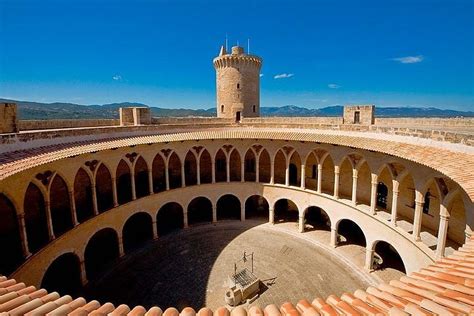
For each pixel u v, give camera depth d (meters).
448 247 21.28
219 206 45.28
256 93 55.56
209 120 48.69
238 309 7.28
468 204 15.98
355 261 29.48
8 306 6.86
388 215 27.27
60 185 29.14
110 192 35.31
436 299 6.88
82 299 7.58
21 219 19.81
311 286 26.06
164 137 34.44
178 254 31.62
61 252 23.61
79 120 36.91
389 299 7.25
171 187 39.84
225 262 30.02
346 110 38.06
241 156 38.66
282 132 36.66
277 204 43.66
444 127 30.66
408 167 22.56
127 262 30.16
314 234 35.72
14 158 20.11
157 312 7.04
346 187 35.31
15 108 23.72
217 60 53.34
